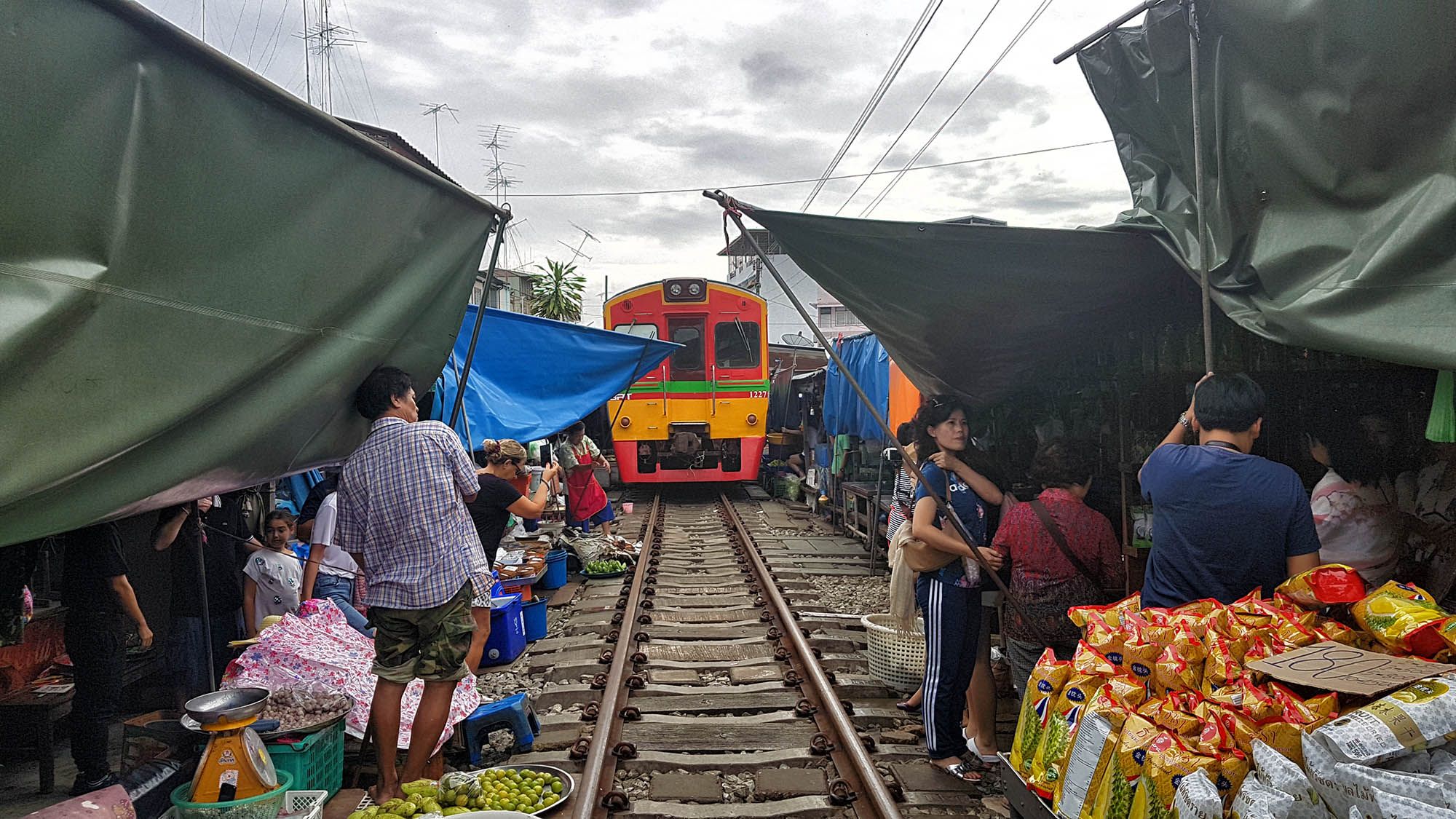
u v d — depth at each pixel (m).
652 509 14.78
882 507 9.77
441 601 3.81
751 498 17.09
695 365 15.27
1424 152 2.55
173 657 4.71
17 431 1.93
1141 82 3.77
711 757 4.70
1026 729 2.84
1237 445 2.94
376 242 3.29
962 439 4.29
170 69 2.23
